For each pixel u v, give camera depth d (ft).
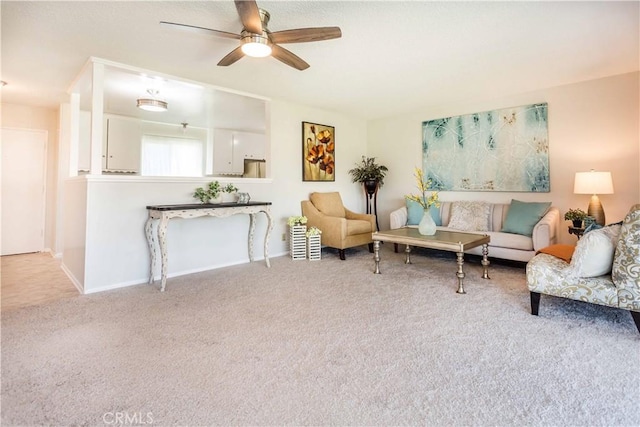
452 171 16.14
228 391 4.95
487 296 9.23
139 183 10.87
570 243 12.85
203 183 12.51
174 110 16.53
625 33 8.51
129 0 6.95
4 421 4.28
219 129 21.17
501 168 14.56
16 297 9.36
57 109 16.22
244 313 8.08
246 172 22.38
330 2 7.05
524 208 12.72
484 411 4.45
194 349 6.25
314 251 14.48
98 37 8.62
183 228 12.01
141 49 9.36
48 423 4.25
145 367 5.61
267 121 14.96
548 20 7.82
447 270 12.28
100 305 8.67
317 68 10.84
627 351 6.01
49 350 6.19
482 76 11.74
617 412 4.38
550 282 7.50
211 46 9.17
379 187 19.08
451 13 7.49
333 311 8.19
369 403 4.65
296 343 6.49
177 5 7.17
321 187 17.35
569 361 5.71
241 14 6.35
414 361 5.78
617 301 6.75
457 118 15.85
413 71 11.18
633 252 6.56
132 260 10.71
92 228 9.87
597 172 11.02
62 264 13.14
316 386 5.06
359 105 16.11
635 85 11.41
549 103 13.21
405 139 18.03
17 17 7.56
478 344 6.40
